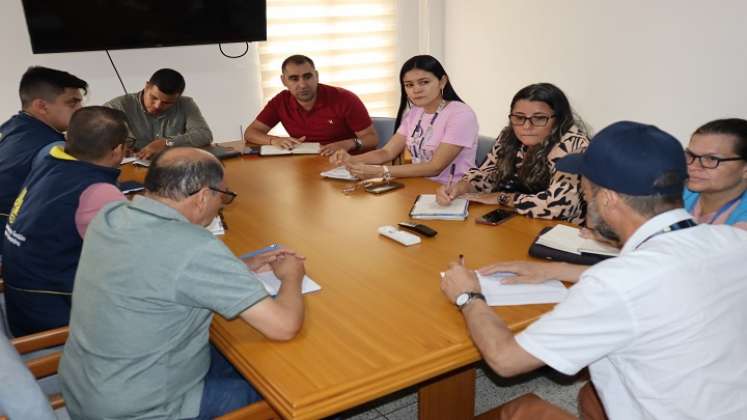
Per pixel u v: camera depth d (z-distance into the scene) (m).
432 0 4.88
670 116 3.51
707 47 3.24
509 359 1.14
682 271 1.02
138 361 1.30
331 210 2.29
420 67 2.70
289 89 3.49
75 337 1.36
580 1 3.87
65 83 2.39
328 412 1.16
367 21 4.67
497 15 4.50
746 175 1.70
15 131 2.37
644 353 1.05
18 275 1.84
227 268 1.27
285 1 4.33
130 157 3.21
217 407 1.41
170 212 1.33
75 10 3.49
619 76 3.75
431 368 1.26
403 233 1.96
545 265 1.61
